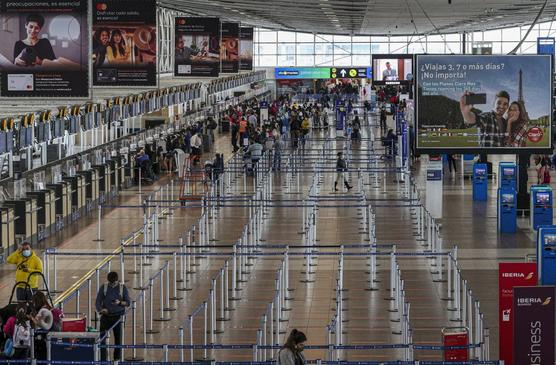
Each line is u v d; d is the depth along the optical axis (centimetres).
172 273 2638
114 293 1792
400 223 3450
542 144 3344
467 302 2166
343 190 4281
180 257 2762
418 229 3319
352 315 2183
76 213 3547
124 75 3409
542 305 1533
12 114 3512
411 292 2403
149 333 2034
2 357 1677
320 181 4606
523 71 3322
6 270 2638
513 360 1573
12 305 1803
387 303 2295
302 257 2858
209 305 2247
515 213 3288
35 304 1731
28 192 3127
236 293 2403
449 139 3350
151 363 1474
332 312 2212
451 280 2516
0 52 2770
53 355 1594
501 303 1742
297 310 2238
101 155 4034
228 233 3259
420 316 2166
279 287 2197
